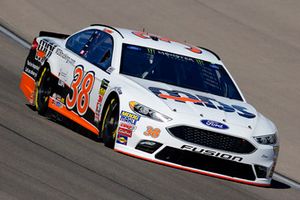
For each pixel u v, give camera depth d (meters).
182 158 25.64
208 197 22.84
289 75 50.28
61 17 55.56
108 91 27.58
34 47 34.28
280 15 62.16
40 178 21.08
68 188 20.56
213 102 27.44
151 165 25.27
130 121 25.95
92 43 30.92
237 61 51.56
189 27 57.25
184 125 25.48
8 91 36.09
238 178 26.19
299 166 33.50
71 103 30.20
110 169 23.66
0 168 21.33
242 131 26.05
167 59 29.30
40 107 32.09
